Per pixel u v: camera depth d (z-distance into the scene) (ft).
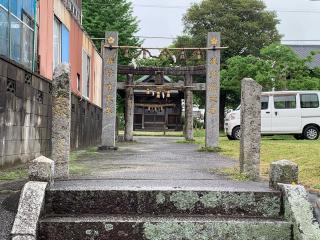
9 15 28.78
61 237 15.17
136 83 68.85
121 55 87.25
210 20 115.34
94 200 16.76
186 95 66.69
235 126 63.31
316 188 21.86
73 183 19.31
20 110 29.86
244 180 22.15
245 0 113.70
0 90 25.72
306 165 28.81
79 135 51.42
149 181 21.11
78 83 53.67
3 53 27.71
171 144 62.44
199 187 18.16
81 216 16.25
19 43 31.17
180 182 20.83
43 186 16.57
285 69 80.07
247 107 22.93
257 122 22.90
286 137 64.03
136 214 16.70
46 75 39.09
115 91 47.85
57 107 20.90
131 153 43.52
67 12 47.34
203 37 113.91
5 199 18.13
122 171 26.30
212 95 47.73
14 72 28.40
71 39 49.42
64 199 16.65
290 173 17.95
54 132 21.06
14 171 26.17
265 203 17.12
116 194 16.83
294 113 60.18
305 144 45.73
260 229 15.69
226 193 17.10
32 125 32.89
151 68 64.75
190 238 15.51
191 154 42.63
